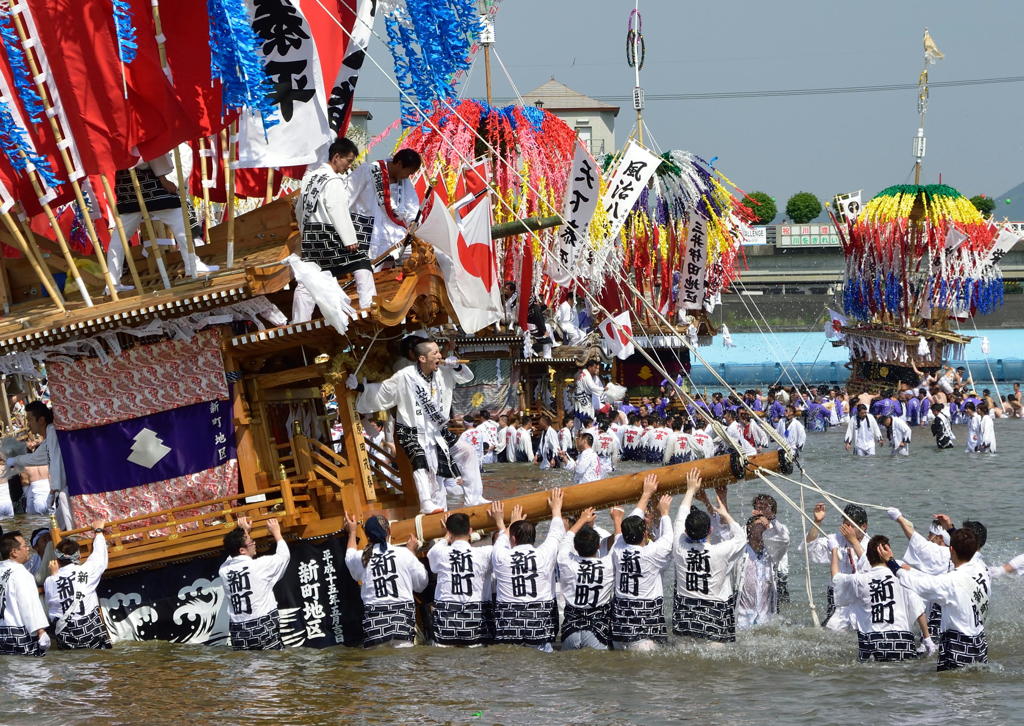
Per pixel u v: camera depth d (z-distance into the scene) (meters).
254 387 32.94
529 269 72.50
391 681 27.97
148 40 31.06
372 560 31.27
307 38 32.16
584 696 26.48
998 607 35.66
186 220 32.31
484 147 81.06
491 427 85.12
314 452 33.06
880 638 29.00
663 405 104.69
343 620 32.31
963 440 97.62
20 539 32.09
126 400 33.22
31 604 31.31
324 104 32.28
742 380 162.75
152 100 31.33
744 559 32.28
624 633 30.34
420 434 32.88
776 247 196.75
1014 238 128.88
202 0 30.75
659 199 98.62
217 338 32.41
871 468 77.06
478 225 34.09
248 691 27.39
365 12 36.38
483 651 30.59
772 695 26.34
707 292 106.06
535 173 80.25
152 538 32.84
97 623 32.03
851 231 128.38
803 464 80.62
